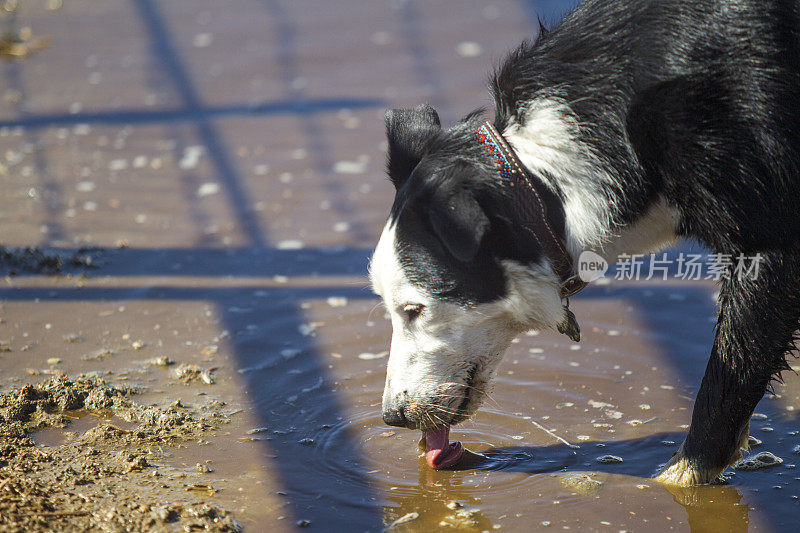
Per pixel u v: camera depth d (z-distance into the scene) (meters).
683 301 7.29
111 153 10.35
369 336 6.88
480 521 4.84
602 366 6.40
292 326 7.08
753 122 4.62
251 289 7.68
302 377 6.37
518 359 6.53
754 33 4.64
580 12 5.14
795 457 5.38
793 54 4.65
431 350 5.08
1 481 5.08
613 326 6.95
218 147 10.46
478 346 5.11
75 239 8.52
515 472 5.28
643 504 4.95
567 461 5.38
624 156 4.87
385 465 5.37
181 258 8.20
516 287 4.95
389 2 14.91
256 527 4.79
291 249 8.33
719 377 4.98
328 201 9.20
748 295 4.82
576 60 4.96
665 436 5.60
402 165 5.16
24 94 11.95
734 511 4.88
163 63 12.80
